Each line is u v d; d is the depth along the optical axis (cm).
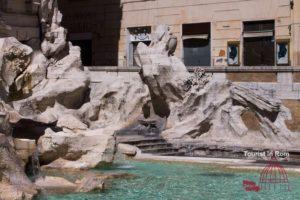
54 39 2775
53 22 2827
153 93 2667
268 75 2484
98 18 4138
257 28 3462
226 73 2572
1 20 2559
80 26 4241
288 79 2441
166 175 1809
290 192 1568
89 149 1945
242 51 3506
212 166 1973
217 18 3588
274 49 3391
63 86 2581
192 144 2408
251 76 2523
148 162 2064
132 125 2627
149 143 2345
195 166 1983
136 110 2689
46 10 2794
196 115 2502
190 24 3700
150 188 1597
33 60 2616
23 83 2462
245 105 2502
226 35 3559
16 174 1480
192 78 2534
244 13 3484
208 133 2508
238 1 3506
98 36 4128
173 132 2480
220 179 1750
